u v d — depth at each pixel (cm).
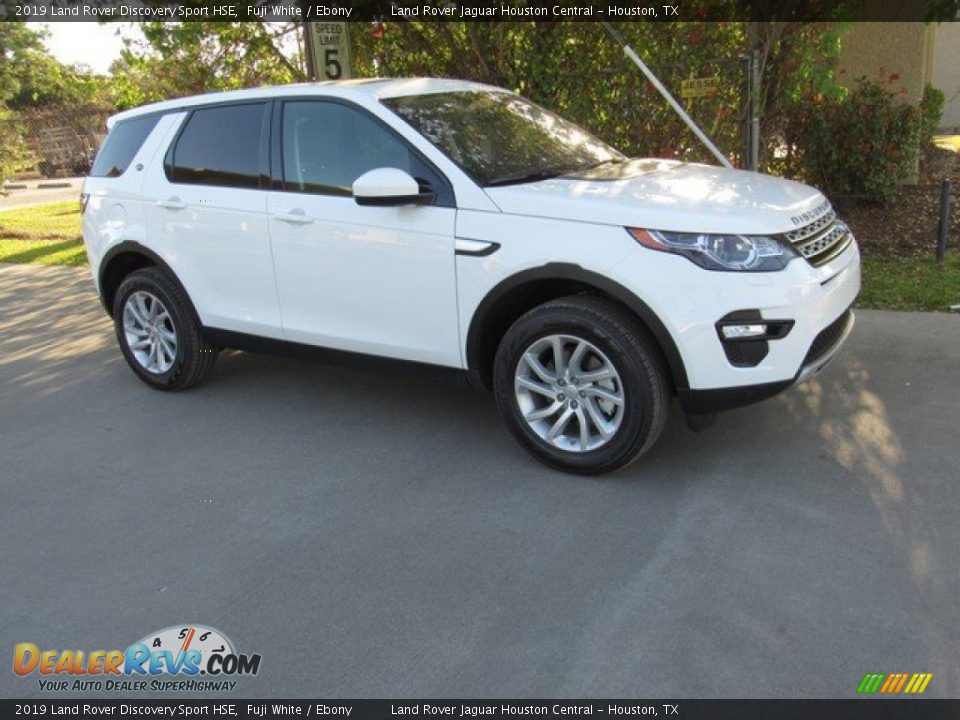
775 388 377
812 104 881
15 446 507
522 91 873
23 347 734
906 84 1028
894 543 343
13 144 1605
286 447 480
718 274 364
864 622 297
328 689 282
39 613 334
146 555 373
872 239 834
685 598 317
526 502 398
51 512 418
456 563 351
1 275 1070
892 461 411
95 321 805
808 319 375
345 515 397
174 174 540
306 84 495
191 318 552
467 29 865
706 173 455
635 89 831
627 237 377
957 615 298
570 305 395
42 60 1564
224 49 983
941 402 473
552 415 422
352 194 458
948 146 1422
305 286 483
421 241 429
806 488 392
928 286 675
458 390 553
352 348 478
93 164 604
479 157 444
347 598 331
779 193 415
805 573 327
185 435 507
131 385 609
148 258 560
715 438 449
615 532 366
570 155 486
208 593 341
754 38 787
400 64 915
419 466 444
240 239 504
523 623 309
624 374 386
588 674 280
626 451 396
